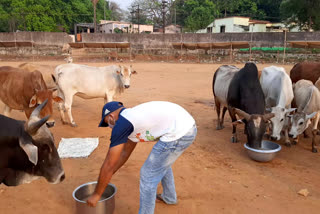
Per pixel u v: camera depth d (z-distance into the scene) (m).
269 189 4.35
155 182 3.02
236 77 6.33
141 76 19.62
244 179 4.66
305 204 3.94
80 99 11.09
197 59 36.72
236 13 69.25
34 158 2.71
